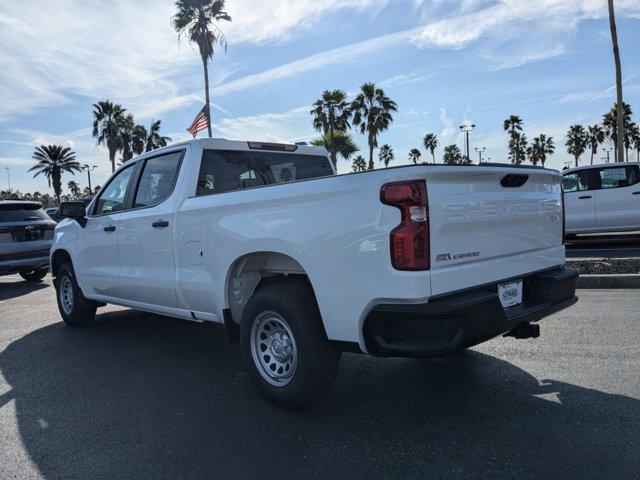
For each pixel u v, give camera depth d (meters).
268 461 3.12
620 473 2.83
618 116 19.78
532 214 3.91
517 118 77.81
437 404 3.85
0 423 3.79
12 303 8.98
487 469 2.93
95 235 5.91
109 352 5.50
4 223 10.37
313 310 3.62
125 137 49.59
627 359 4.57
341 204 3.32
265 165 5.38
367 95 43.62
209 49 30.59
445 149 81.81
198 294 4.48
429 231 3.09
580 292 7.47
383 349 3.14
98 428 3.65
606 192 11.95
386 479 2.87
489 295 3.28
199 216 4.41
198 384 4.46
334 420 3.65
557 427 3.39
